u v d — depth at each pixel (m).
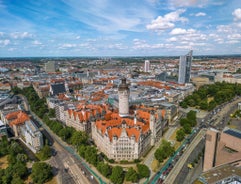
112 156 184.62
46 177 157.38
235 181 119.25
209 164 160.00
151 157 192.38
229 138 161.25
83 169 175.62
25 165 178.38
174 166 177.38
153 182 155.62
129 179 150.25
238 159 145.38
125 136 179.38
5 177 152.25
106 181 158.38
